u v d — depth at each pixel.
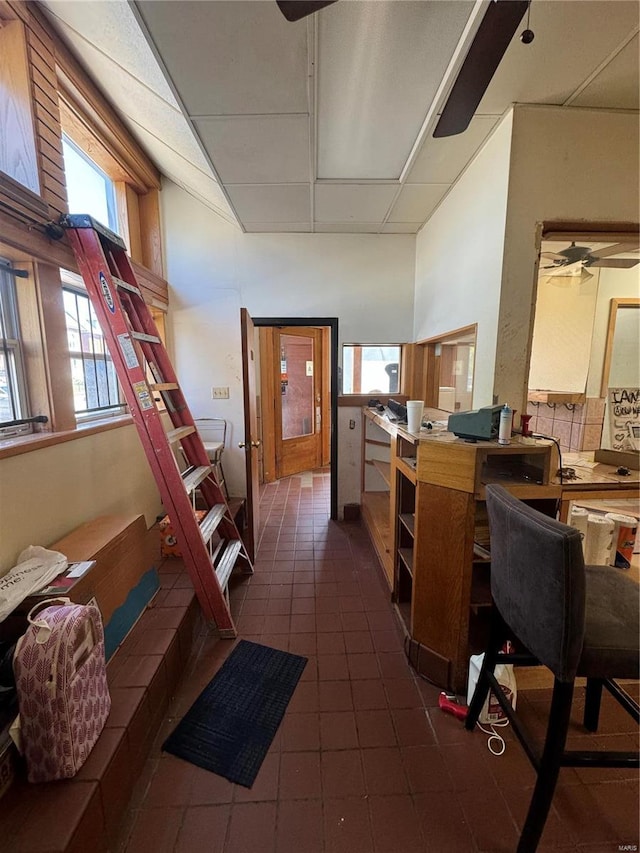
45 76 1.63
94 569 1.45
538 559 1.05
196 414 3.39
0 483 1.36
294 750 1.43
